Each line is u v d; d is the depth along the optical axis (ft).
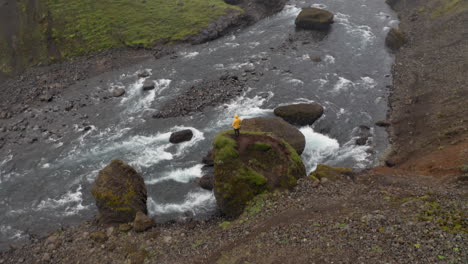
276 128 121.19
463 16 178.91
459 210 61.46
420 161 101.09
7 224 99.09
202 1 253.03
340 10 240.32
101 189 94.12
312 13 213.25
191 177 111.96
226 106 147.95
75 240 89.10
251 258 63.93
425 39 181.37
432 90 138.00
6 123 145.69
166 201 102.78
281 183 89.97
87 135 137.18
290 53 189.57
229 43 211.61
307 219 73.05
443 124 114.73
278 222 75.10
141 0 248.52
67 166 121.19
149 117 146.10
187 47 210.59
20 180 116.06
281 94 153.89
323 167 99.50
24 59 195.83
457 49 157.28
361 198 78.89
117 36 215.92
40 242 91.56
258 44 205.16
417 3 222.48
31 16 221.25
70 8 231.09
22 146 132.26
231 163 88.94
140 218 90.22
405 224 60.59
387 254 54.08
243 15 234.99
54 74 184.44
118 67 190.80
